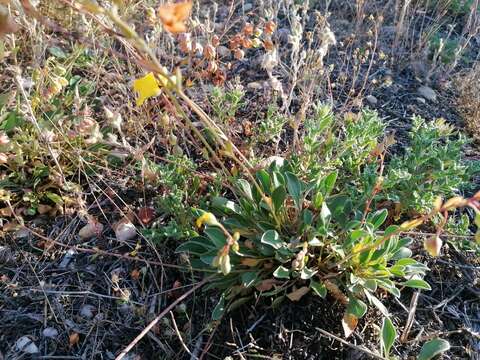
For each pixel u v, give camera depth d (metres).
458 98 0.39
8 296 0.25
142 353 0.24
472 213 0.31
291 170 0.28
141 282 0.26
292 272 0.24
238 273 0.25
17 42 0.35
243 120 0.35
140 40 0.15
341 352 0.24
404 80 0.41
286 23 0.44
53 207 0.29
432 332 0.25
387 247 0.23
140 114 0.32
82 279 0.26
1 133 0.26
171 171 0.28
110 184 0.30
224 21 0.44
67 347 0.24
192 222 0.27
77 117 0.29
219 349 0.24
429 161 0.30
